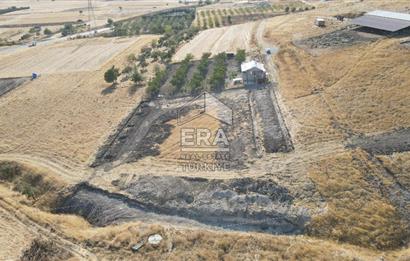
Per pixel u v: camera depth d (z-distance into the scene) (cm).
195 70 6656
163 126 5003
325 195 3403
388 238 2995
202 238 3133
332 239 3050
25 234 3419
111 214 3616
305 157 3966
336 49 6216
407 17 6450
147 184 3894
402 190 3388
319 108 4794
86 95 6328
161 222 3431
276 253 2927
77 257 3069
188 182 3819
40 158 4659
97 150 4662
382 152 3841
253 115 4941
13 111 6069
